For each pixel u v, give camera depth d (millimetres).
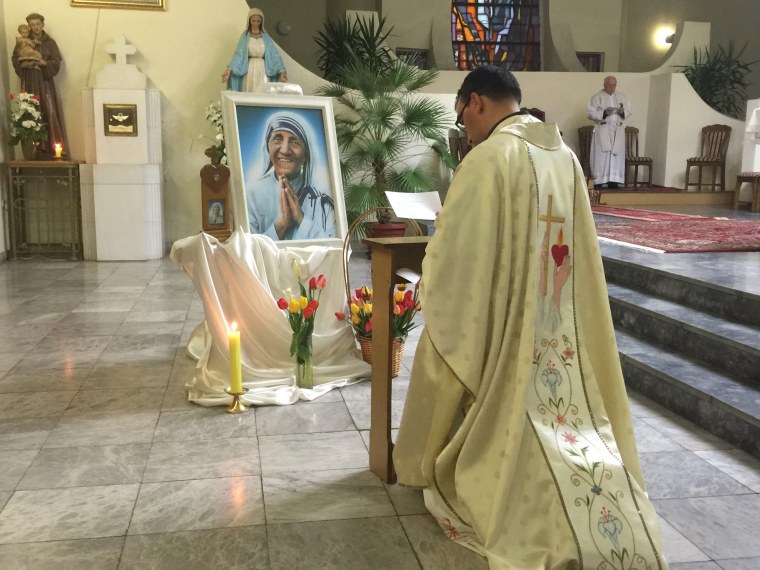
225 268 3861
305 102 4355
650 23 14477
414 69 8930
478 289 2240
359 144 8812
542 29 14648
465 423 2314
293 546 2291
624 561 2047
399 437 2506
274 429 3277
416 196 2830
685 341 4000
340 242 4332
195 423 3340
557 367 2338
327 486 2709
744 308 4000
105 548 2266
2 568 2143
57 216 8664
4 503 2545
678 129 11867
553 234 2342
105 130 8211
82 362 4289
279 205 4211
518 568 2053
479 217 2242
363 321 4008
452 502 2393
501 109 2457
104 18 8539
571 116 12109
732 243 5973
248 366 3824
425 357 2412
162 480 2744
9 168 8273
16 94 8500
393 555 2246
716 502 2605
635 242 6090
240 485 2711
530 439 2227
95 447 3051
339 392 3807
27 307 5836
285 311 3982
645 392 3777
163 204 8867
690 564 2201
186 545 2289
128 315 5555
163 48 8703
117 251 8336
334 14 13969
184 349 4582
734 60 12695
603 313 2430
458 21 14508
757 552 2277
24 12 8422
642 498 2219
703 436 3234
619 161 11570
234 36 8812
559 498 2127
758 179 9875
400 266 2637
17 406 3535
